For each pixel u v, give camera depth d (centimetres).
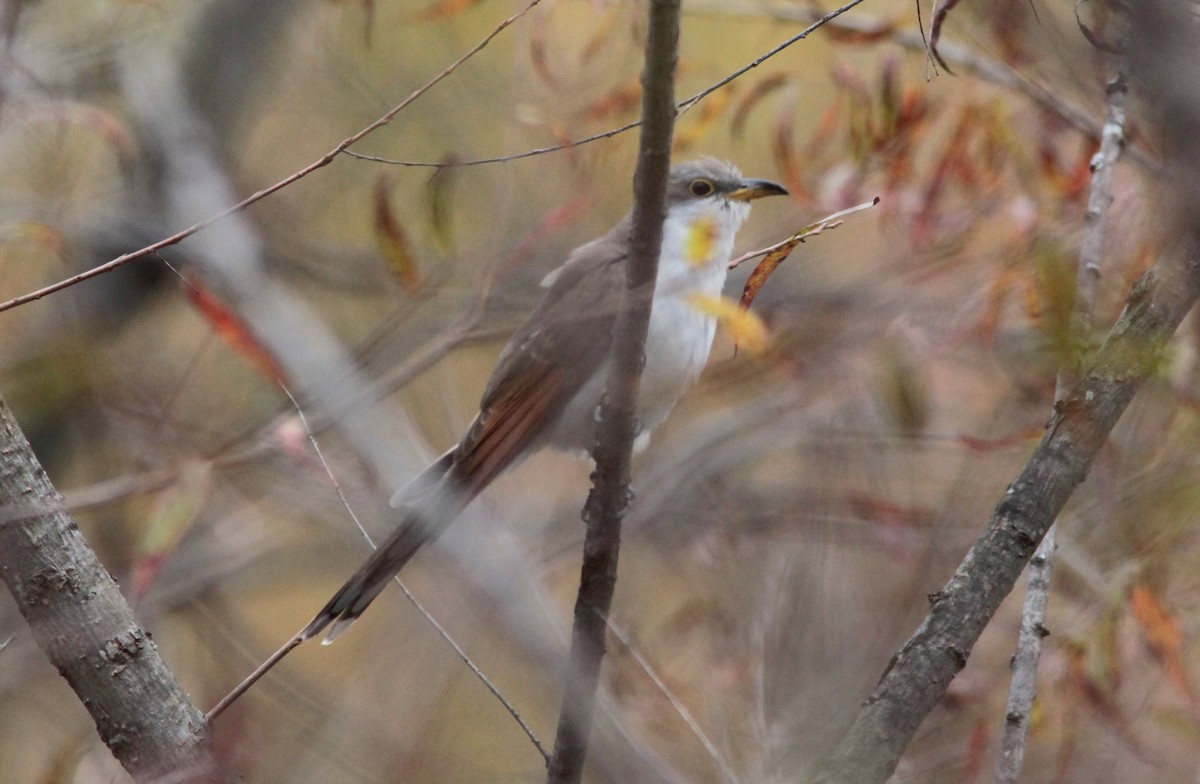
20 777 1212
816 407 1116
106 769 995
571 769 735
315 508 1183
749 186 1061
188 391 1348
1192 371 859
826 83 1222
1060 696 928
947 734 931
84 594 649
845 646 898
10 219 1370
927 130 1054
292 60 1623
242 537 1350
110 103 1585
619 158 1224
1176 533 892
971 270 956
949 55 1066
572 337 987
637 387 757
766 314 1041
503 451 971
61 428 1381
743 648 953
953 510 990
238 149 1623
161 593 1295
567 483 1355
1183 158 496
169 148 1542
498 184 1234
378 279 1491
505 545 1095
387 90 1444
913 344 974
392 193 1309
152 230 1498
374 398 1122
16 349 1416
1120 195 936
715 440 1290
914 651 676
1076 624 957
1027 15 780
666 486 1271
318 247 1530
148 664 655
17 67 1274
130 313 1505
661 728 930
